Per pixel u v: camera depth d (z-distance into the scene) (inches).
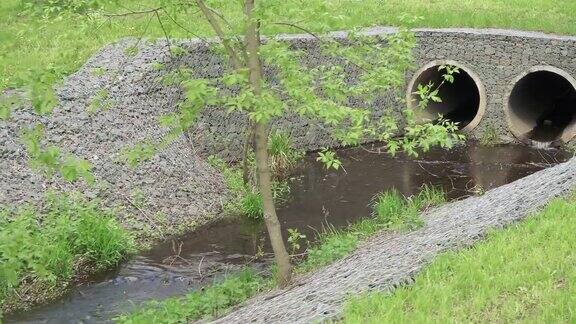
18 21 788.6
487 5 996.6
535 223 334.3
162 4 364.5
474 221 394.6
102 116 630.5
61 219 507.5
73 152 586.9
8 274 256.4
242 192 647.8
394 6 974.4
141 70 692.7
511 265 285.6
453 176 717.9
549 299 251.9
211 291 410.0
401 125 851.4
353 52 386.9
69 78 668.7
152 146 408.5
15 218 503.8
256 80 355.9
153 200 587.2
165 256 525.3
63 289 466.6
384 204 551.8
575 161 568.4
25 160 560.7
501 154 799.7
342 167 727.7
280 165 704.4
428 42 856.3
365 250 433.4
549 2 1008.2
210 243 551.8
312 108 323.3
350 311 260.5
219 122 709.9
